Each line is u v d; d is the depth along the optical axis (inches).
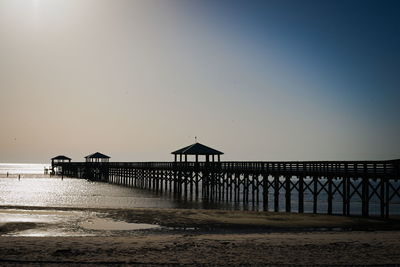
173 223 1021.8
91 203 1669.5
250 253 604.4
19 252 601.3
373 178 1203.9
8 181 3415.4
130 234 875.4
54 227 957.2
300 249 632.4
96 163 3550.7
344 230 957.2
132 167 2716.5
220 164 1831.9
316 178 1365.7
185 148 2101.4
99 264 542.0
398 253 608.4
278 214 1181.1
